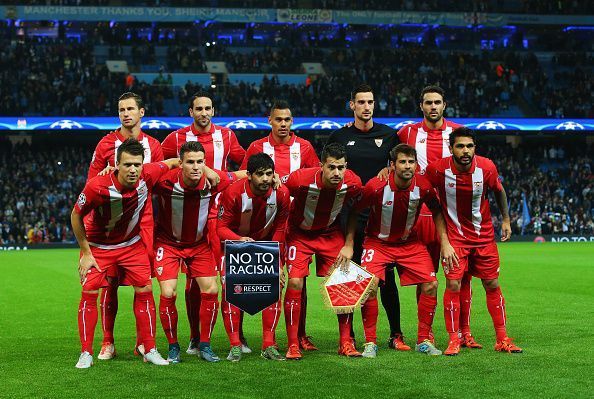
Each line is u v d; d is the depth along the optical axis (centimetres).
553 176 3656
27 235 3008
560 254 2297
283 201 691
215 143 823
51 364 669
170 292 685
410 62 4088
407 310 1025
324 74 4000
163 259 698
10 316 1020
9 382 591
